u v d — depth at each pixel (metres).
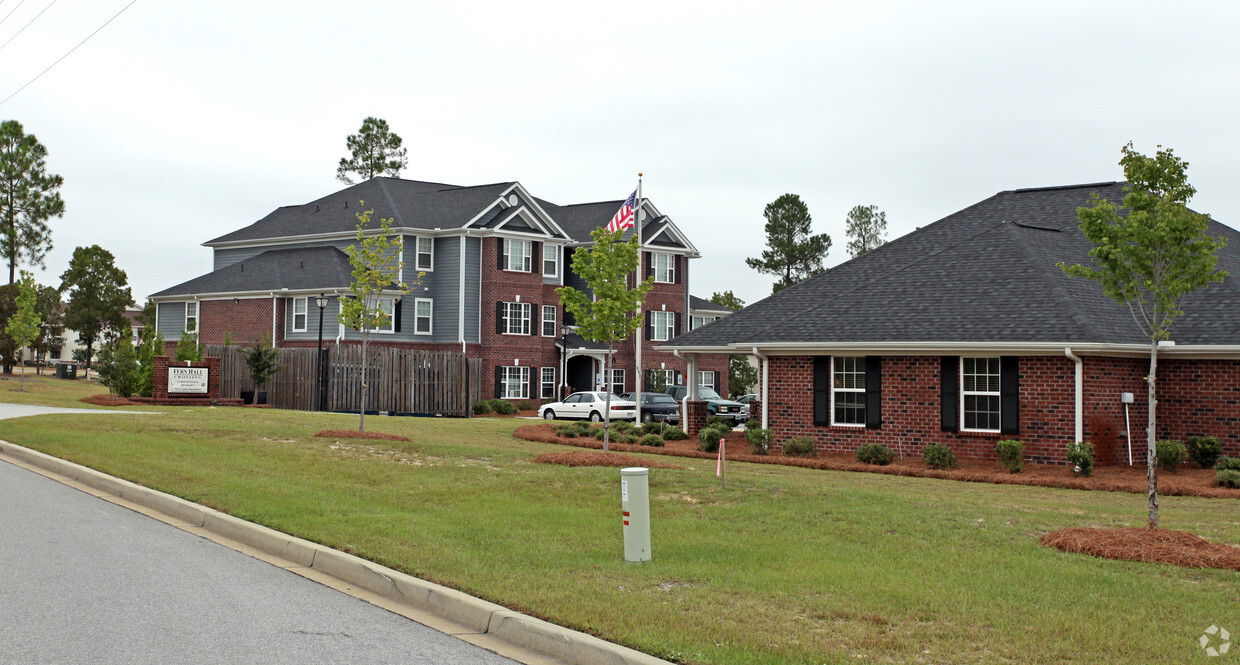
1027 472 21.00
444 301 49.59
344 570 9.95
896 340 23.39
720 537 11.41
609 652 7.00
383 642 7.63
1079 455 20.25
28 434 22.03
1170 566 9.88
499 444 25.77
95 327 74.12
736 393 66.00
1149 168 12.05
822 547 10.80
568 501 14.05
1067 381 21.56
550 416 42.50
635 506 10.09
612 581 9.12
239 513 12.64
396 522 12.09
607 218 55.12
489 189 51.94
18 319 49.84
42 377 71.00
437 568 9.59
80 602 8.54
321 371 39.06
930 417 23.34
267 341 42.25
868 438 24.20
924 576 9.30
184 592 9.05
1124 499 17.02
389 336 48.38
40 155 73.56
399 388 39.00
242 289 49.22
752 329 26.72
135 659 6.95
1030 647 7.03
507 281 49.56
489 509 13.28
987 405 22.75
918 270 26.39
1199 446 21.66
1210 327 22.06
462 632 8.05
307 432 23.97
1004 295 23.70
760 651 6.93
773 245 74.00
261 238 53.41
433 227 49.66
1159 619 7.79
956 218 29.69
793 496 14.46
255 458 18.55
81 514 13.28
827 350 24.83
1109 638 7.23
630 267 23.61
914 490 17.11
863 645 7.09
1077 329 21.36
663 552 10.52
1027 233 26.52
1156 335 11.89
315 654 7.22
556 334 51.78
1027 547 10.80
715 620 7.73
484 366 48.91
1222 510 14.97
